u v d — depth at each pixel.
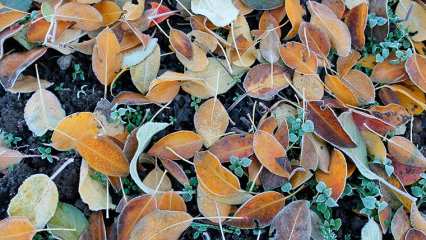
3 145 0.56
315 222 0.55
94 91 0.59
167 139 0.56
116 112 0.55
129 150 0.55
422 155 0.58
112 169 0.54
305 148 0.56
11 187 0.55
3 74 0.57
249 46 0.60
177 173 0.55
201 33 0.60
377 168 0.58
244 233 0.56
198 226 0.54
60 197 0.55
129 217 0.52
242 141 0.56
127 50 0.59
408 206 0.57
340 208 0.57
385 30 0.63
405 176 0.58
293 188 0.56
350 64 0.61
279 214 0.53
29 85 0.58
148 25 0.60
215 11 0.60
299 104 0.59
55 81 0.59
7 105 0.58
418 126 0.62
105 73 0.57
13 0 0.60
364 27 0.61
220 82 0.59
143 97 0.57
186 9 0.61
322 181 0.56
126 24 0.59
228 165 0.57
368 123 0.59
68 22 0.59
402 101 0.62
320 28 0.61
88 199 0.53
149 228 0.51
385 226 0.56
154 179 0.55
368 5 0.64
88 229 0.53
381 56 0.61
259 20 0.63
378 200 0.57
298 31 0.61
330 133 0.57
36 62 0.60
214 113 0.57
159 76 0.58
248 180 0.56
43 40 0.58
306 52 0.60
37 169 0.56
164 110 0.58
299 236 0.53
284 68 0.60
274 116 0.58
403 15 0.65
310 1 0.62
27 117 0.56
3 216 0.54
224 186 0.54
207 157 0.55
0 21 0.58
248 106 0.59
